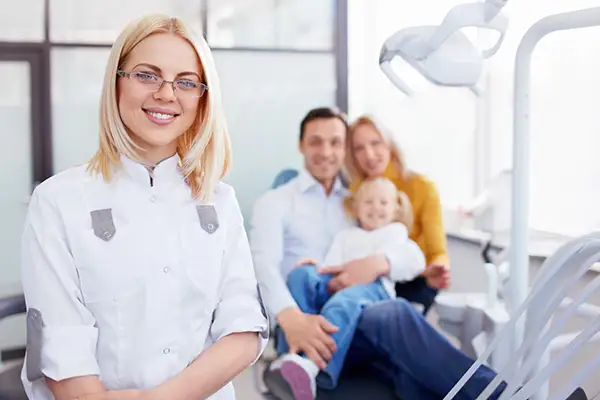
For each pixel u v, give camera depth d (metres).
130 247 0.84
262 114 2.09
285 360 1.74
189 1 2.08
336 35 2.13
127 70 0.83
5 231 2.04
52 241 0.81
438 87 1.96
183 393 0.82
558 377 1.32
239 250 0.94
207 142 0.89
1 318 1.19
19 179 2.07
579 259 0.99
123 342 0.83
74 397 0.78
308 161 1.99
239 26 2.08
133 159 0.86
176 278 0.86
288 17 2.11
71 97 2.09
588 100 1.58
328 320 1.77
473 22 1.07
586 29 1.57
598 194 1.56
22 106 2.07
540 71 1.70
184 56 0.84
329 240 1.96
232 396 0.96
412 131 2.00
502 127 1.85
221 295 0.91
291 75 2.11
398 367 1.71
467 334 1.81
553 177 1.68
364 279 1.88
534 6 1.69
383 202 1.94
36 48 2.06
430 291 1.92
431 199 1.96
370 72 2.09
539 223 1.71
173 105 0.83
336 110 2.02
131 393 0.79
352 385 1.71
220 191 0.95
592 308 1.33
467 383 1.59
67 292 0.81
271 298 1.86
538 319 1.01
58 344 0.79
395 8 1.96
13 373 1.35
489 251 1.87
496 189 1.87
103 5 2.09
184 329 0.87
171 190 0.88
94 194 0.85
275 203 1.95
